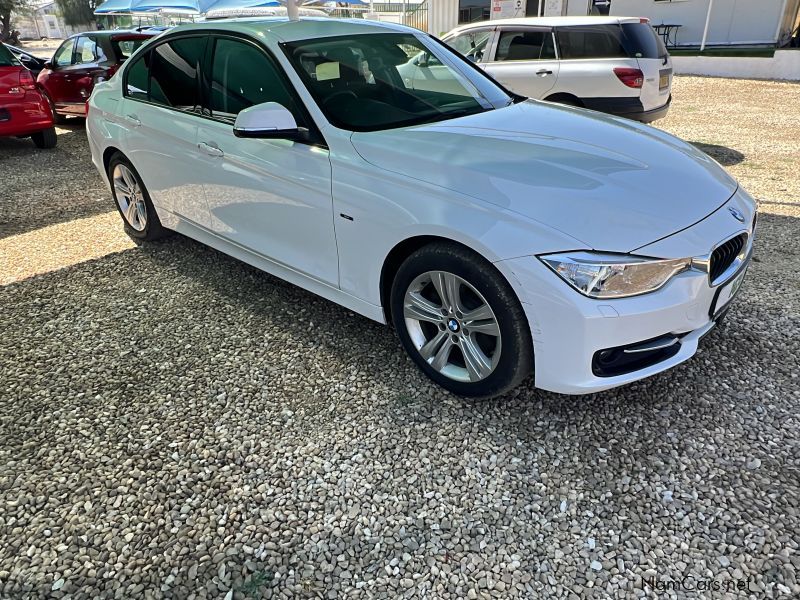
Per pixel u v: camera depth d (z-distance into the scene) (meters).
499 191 2.40
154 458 2.47
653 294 2.25
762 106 10.48
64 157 7.87
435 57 3.71
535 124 3.10
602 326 2.21
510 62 7.46
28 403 2.82
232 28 3.49
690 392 2.75
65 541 2.10
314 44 3.31
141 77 4.20
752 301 3.51
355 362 3.07
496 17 19.42
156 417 2.71
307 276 3.26
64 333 3.43
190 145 3.66
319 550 2.04
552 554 2.00
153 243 4.72
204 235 3.97
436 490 2.28
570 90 7.07
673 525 2.09
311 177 2.95
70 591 1.92
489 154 2.65
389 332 3.34
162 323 3.51
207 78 3.58
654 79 6.86
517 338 2.38
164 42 4.00
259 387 2.90
